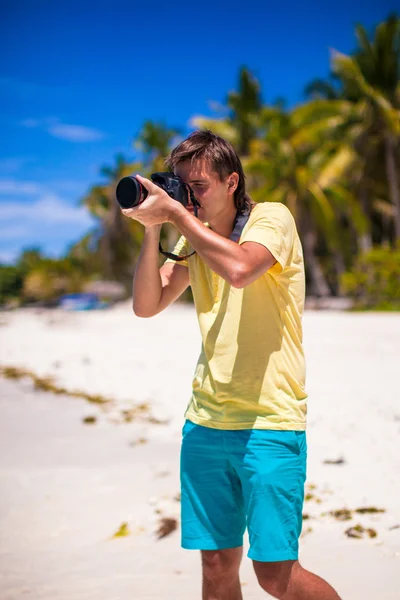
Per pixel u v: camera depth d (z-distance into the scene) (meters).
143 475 4.69
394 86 35.03
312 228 36.53
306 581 2.18
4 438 5.84
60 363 11.08
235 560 2.31
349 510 3.88
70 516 3.97
